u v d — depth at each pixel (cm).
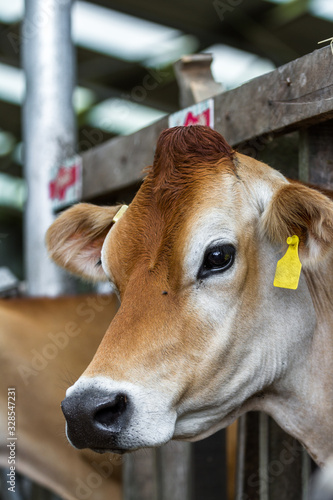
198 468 385
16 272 1349
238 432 326
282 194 223
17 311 426
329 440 251
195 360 220
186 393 221
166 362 216
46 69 525
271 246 237
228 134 307
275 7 746
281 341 239
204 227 221
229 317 225
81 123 1030
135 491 418
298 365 248
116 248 237
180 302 220
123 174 390
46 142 523
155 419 211
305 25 767
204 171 231
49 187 490
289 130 281
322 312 253
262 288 235
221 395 229
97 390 205
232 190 230
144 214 234
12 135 1127
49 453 404
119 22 805
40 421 406
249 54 838
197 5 745
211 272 222
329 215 209
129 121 1004
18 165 1218
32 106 528
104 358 213
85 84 941
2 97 997
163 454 407
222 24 787
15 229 1369
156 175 238
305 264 228
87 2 764
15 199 1305
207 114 320
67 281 522
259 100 289
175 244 221
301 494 318
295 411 253
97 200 441
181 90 382
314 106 260
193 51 854
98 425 205
